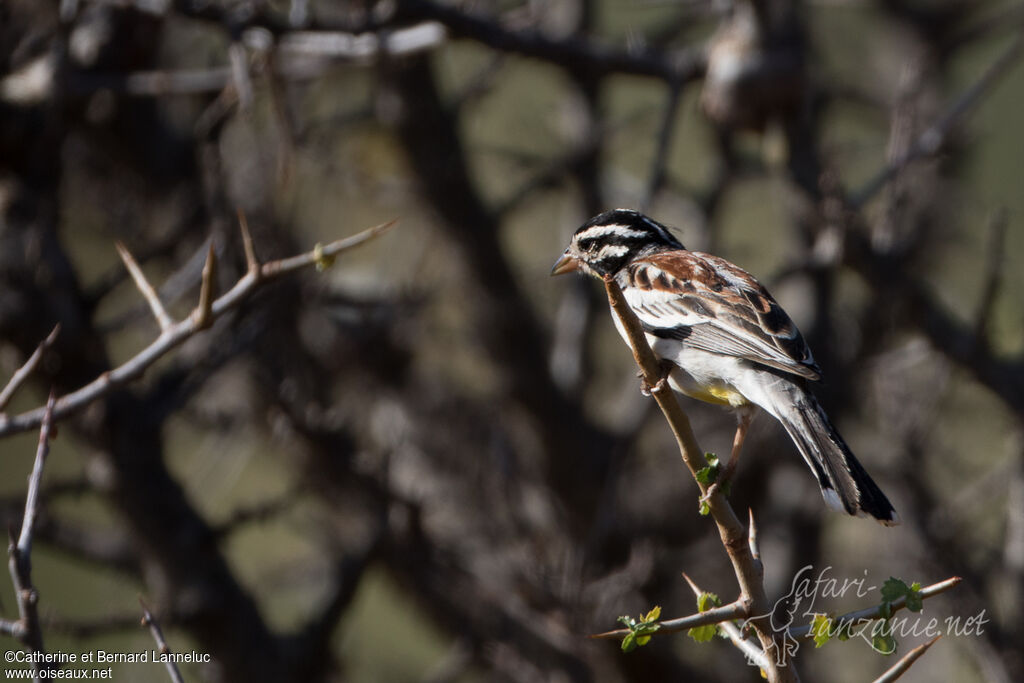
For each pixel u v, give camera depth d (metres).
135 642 12.92
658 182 11.30
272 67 10.56
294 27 10.55
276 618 16.27
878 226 12.22
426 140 13.58
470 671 14.39
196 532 11.88
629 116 15.33
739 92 11.66
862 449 14.57
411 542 12.16
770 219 18.17
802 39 11.78
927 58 14.27
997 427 15.05
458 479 14.03
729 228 17.53
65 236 13.21
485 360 14.37
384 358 13.85
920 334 12.12
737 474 14.55
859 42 16.81
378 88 13.55
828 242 12.00
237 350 11.38
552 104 16.28
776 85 11.57
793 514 14.50
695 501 14.77
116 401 11.27
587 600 12.02
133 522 11.70
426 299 13.48
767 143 12.02
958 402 14.98
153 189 13.87
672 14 16.62
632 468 14.64
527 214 16.83
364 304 12.88
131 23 12.30
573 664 12.97
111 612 12.36
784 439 14.16
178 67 14.16
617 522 13.90
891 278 11.77
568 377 14.52
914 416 13.68
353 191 14.20
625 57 11.78
